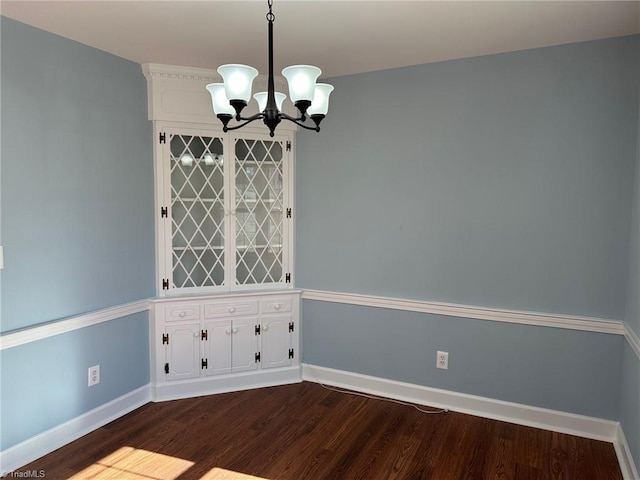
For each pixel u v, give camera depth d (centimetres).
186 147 321
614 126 255
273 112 178
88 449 254
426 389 315
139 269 309
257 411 303
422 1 208
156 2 210
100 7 214
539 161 274
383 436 272
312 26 238
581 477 231
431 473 235
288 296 347
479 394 300
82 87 264
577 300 270
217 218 333
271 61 181
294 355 353
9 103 226
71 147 259
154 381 317
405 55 284
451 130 296
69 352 262
